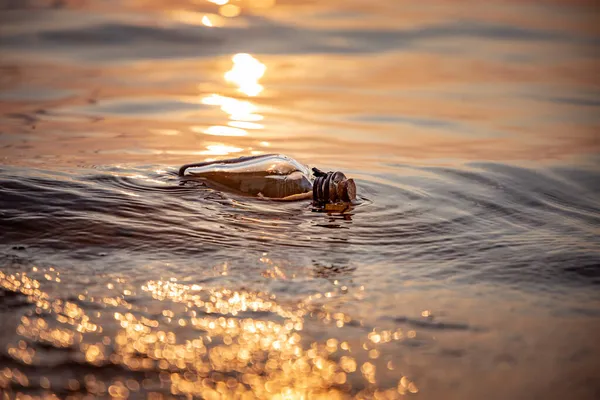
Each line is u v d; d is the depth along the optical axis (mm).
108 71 7215
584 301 2188
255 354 1812
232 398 1638
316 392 1672
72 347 1796
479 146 4805
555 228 2963
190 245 2537
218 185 3248
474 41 9164
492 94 6680
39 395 1598
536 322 2031
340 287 2230
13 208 2727
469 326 1993
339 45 8828
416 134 5148
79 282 2182
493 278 2357
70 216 2701
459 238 2760
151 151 4203
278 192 3174
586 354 1858
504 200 3381
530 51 8672
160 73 7215
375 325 1982
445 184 3609
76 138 4523
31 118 5164
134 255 2426
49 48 8094
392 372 1755
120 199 2932
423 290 2232
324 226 2840
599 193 3664
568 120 5754
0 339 1810
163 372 1715
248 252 2510
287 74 7383
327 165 4047
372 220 2949
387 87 6895
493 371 1771
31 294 2080
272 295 2150
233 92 6488
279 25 9734
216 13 10281
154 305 2049
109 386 1648
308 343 1871
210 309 2039
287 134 4977
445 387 1701
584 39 9273
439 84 7062
